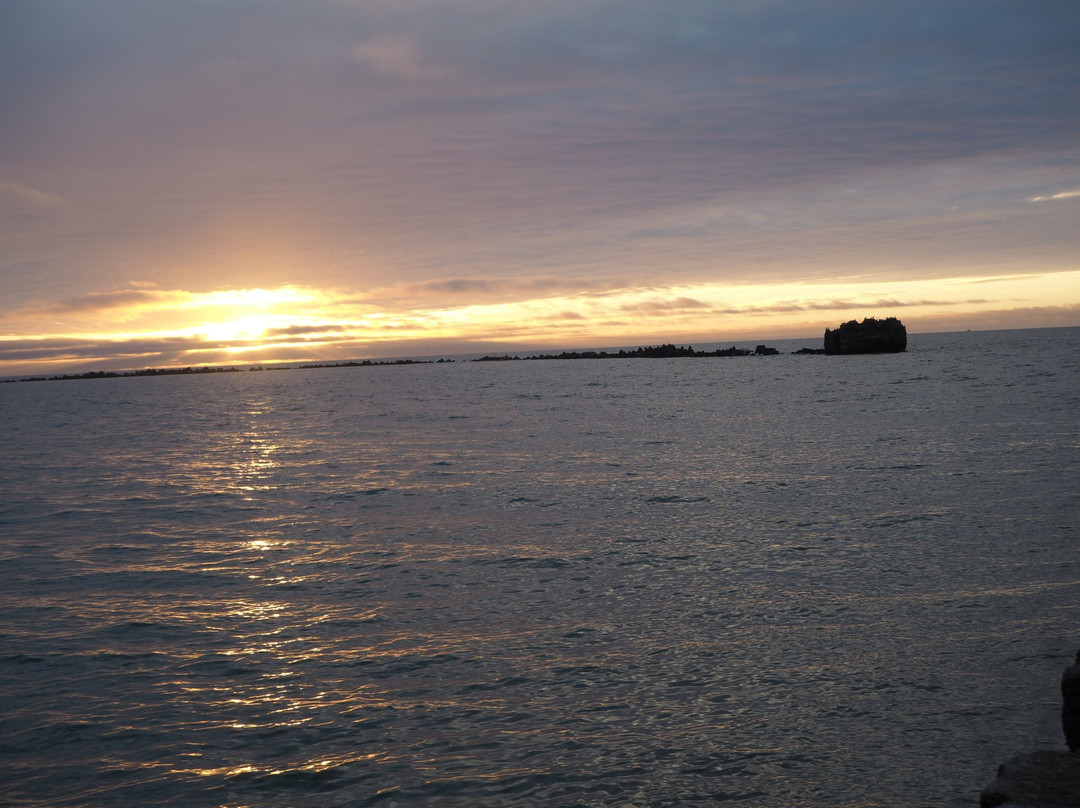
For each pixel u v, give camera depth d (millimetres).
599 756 9734
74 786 9516
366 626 14414
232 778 9555
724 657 12438
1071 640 12586
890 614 14000
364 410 74625
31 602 16375
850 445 36156
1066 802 5871
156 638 14109
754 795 8875
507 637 13625
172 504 27766
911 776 9148
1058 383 69250
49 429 65375
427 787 9211
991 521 20219
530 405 72000
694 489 26672
